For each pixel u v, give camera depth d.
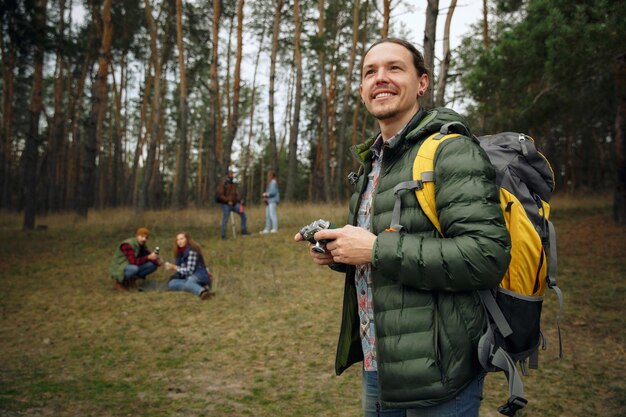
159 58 24.31
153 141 18.77
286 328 4.97
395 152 1.32
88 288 6.89
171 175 53.66
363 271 1.45
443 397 1.13
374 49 1.40
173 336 4.78
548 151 21.16
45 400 3.21
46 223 15.80
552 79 7.83
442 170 1.17
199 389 3.47
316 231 1.29
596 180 25.38
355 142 27.95
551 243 1.26
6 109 25.08
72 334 4.86
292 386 3.52
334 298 6.20
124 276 6.65
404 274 1.13
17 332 4.93
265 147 47.88
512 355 1.21
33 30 9.96
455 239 1.09
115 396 3.32
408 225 1.22
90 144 16.17
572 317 5.05
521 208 1.20
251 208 16.20
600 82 10.09
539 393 3.29
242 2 19.56
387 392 1.20
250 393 3.39
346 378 3.67
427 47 8.00
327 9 23.84
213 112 19.44
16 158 39.34
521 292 1.19
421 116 1.37
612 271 7.05
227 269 8.22
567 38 6.82
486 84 8.53
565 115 10.82
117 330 4.98
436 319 1.16
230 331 4.91
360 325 1.49
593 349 4.14
